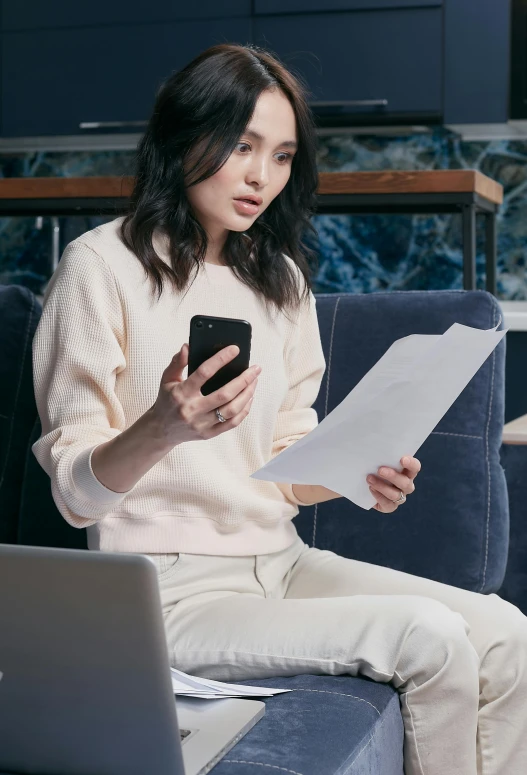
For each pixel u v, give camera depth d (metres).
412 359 1.12
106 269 1.33
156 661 0.86
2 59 4.13
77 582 0.85
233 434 1.39
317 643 1.19
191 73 1.39
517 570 1.89
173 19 3.95
